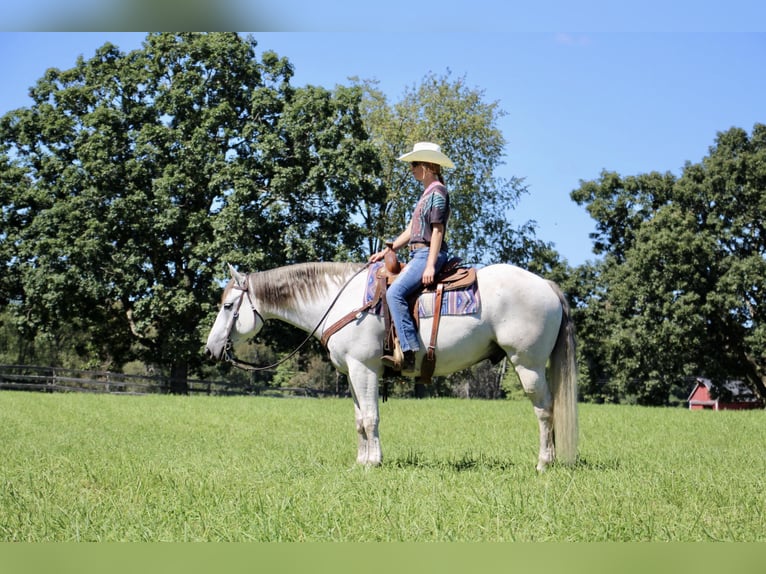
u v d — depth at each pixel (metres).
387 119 45.03
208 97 37.44
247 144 37.28
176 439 11.90
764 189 45.69
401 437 12.60
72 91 37.34
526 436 12.76
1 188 36.59
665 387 47.22
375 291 7.82
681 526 5.21
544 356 7.74
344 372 8.32
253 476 7.41
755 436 13.42
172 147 36.19
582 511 5.55
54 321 38.03
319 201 37.53
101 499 6.34
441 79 46.00
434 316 7.62
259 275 8.47
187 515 5.64
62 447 10.44
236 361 8.55
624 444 11.56
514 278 7.78
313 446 10.68
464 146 45.62
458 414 18.62
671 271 44.25
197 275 36.94
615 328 47.09
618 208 50.50
